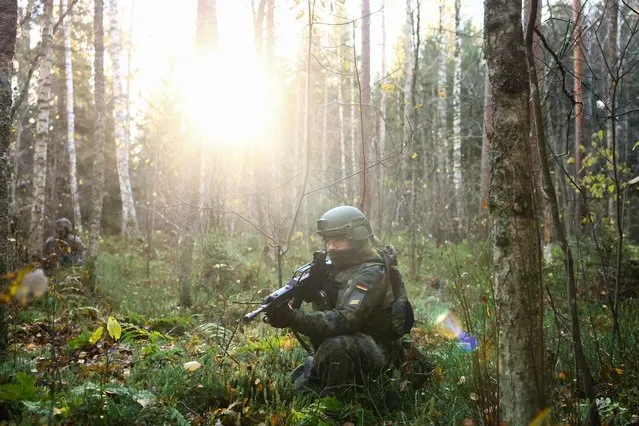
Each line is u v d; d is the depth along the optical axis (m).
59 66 20.08
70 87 16.88
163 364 4.32
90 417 2.85
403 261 12.26
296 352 4.32
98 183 9.44
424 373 3.64
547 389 2.71
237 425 3.12
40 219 9.35
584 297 6.80
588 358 3.90
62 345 4.62
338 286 3.52
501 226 2.46
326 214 3.55
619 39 10.62
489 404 2.79
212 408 3.38
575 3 6.95
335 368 3.34
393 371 3.48
